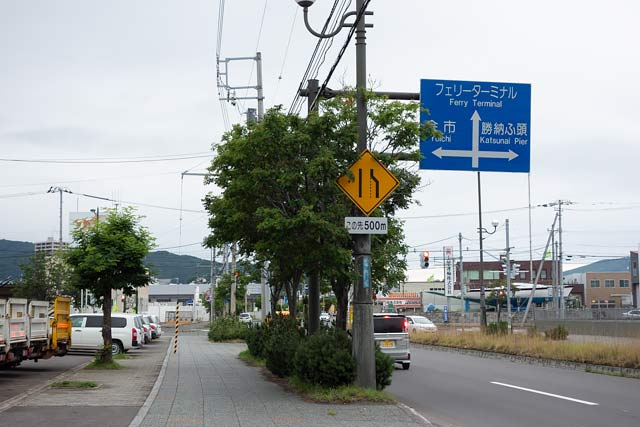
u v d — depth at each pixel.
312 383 15.07
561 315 54.81
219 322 48.84
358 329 14.39
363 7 13.59
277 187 15.39
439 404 15.48
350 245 15.19
